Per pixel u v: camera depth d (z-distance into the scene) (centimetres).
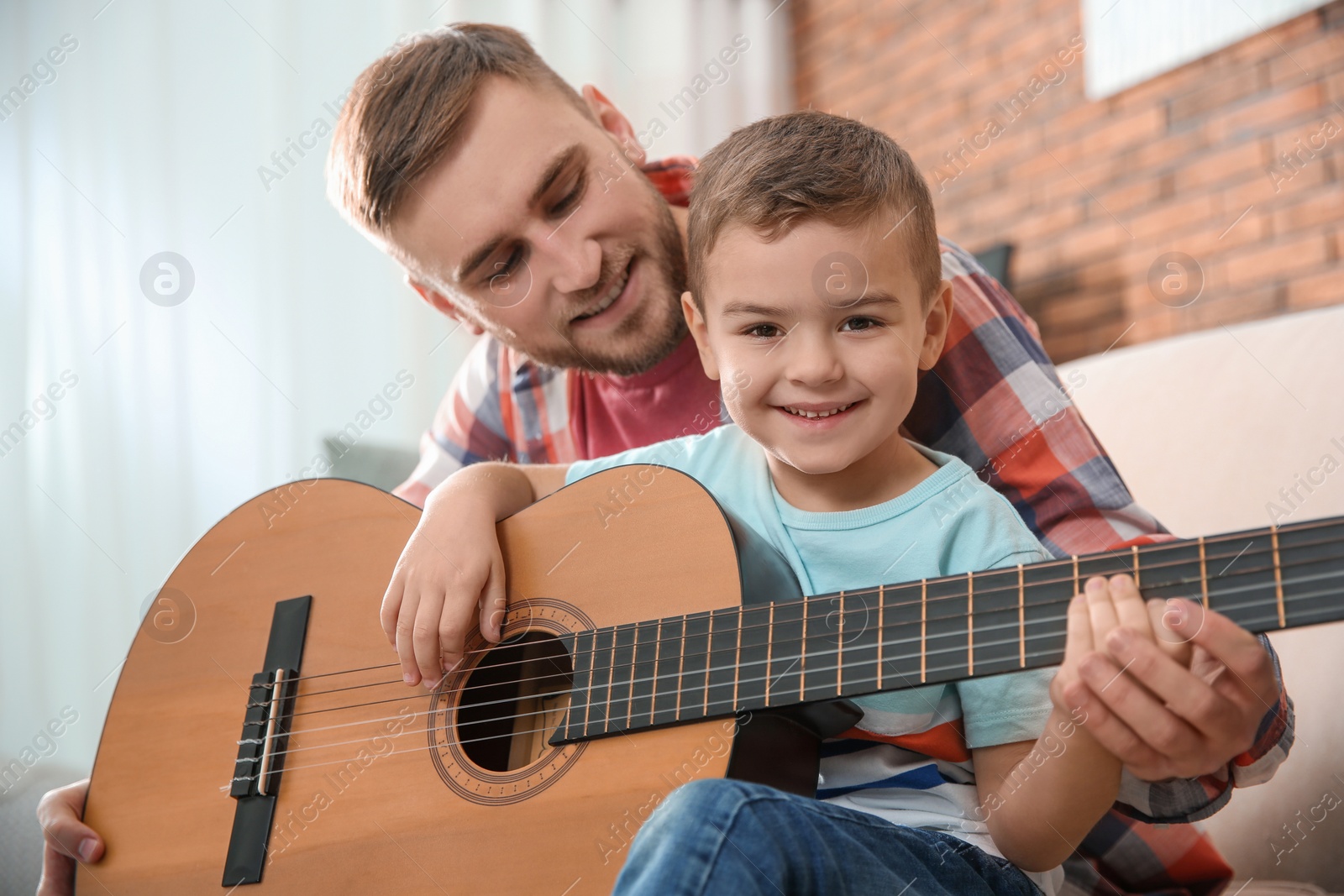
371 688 97
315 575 105
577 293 121
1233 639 64
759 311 85
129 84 270
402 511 106
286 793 96
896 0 346
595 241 119
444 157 118
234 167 271
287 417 269
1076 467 107
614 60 321
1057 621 72
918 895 71
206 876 95
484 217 118
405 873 87
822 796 86
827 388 85
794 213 84
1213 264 274
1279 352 127
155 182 268
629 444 142
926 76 339
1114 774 74
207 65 272
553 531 96
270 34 274
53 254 266
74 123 269
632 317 124
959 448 111
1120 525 103
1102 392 145
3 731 253
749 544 91
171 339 266
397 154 119
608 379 137
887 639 77
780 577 90
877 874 69
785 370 85
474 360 158
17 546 260
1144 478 131
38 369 263
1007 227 321
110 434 263
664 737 82
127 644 258
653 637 85
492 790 87
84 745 253
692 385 134
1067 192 306
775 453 89
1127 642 66
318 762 96
